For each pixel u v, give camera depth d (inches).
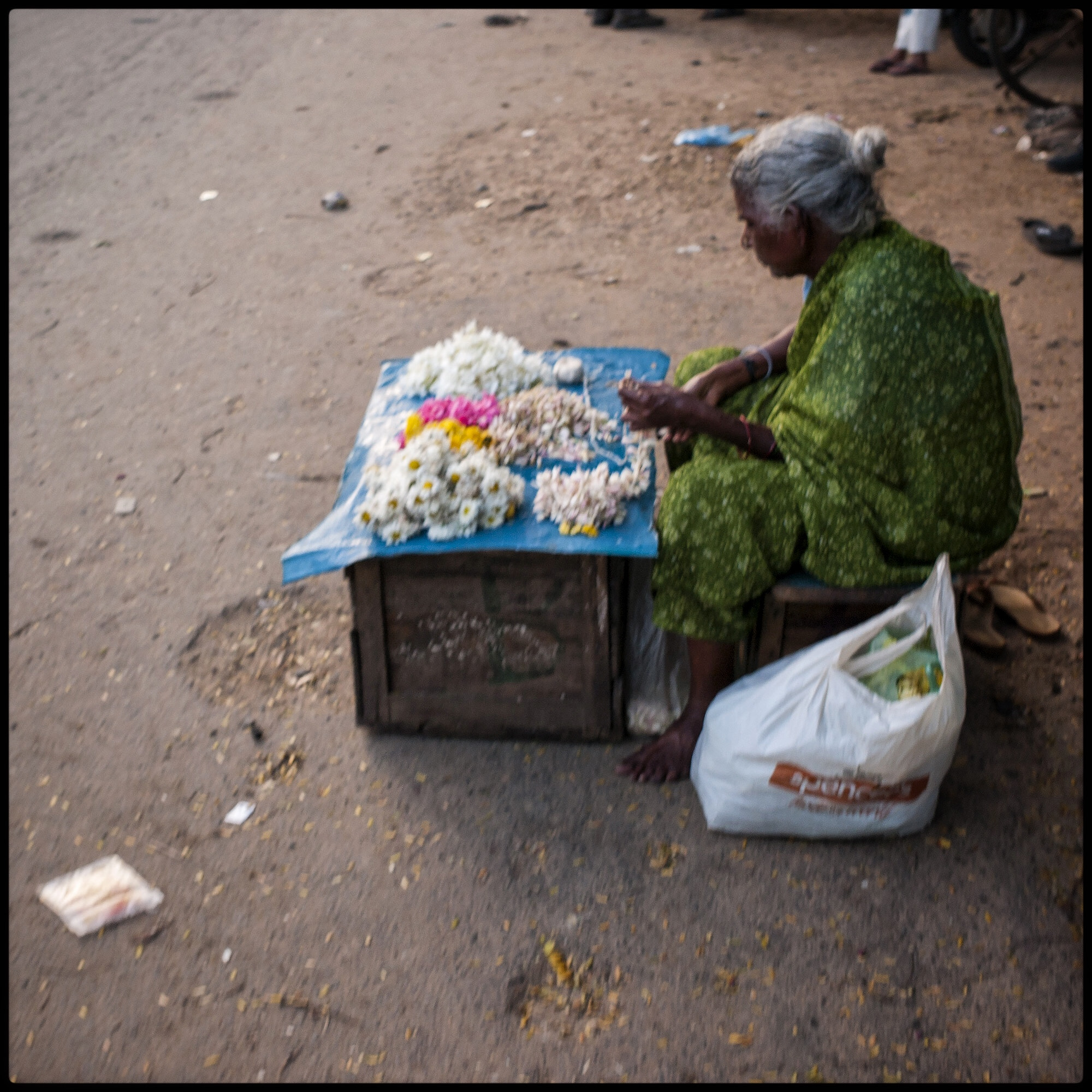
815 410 81.4
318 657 107.9
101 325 176.6
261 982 77.4
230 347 168.4
